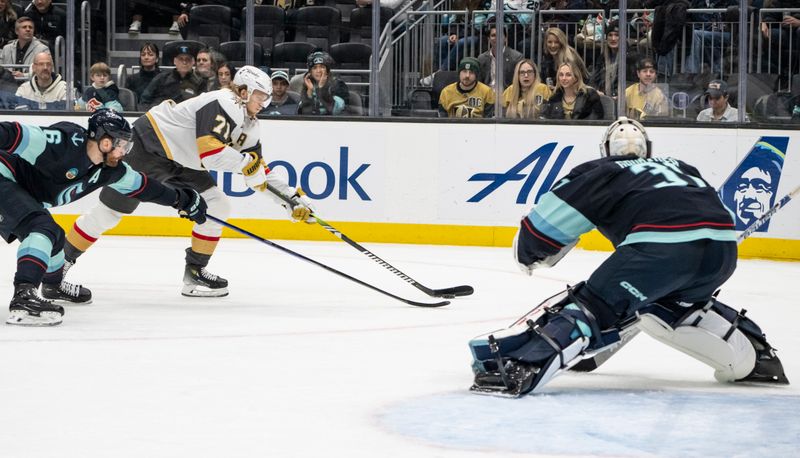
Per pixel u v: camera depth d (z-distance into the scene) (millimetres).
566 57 13961
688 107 13930
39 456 3914
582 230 5312
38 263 7184
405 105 14703
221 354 6234
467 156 14195
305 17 15234
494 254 13211
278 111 14578
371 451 4043
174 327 7293
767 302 9398
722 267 5215
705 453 4078
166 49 15008
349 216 14414
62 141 7188
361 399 5012
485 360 5156
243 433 4309
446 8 14789
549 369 5082
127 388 5188
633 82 14016
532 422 4562
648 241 5086
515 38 14344
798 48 13656
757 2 13773
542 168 14047
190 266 8961
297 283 10078
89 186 7547
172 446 4078
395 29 14734
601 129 13906
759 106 13734
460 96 14406
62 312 7266
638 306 5148
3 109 14750
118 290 9258
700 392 5316
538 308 5285
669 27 13836
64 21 15062
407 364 6012
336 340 6875
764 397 5203
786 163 13477
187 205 8156
